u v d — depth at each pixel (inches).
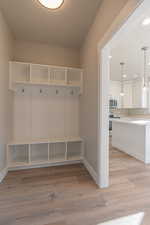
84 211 56.8
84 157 106.3
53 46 114.5
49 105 114.7
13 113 105.2
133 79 228.2
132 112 234.7
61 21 85.9
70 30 94.7
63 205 60.4
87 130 97.9
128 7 46.0
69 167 102.4
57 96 116.5
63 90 117.9
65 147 109.3
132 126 127.7
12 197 65.9
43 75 111.3
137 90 220.8
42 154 115.1
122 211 56.9
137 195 67.9
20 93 107.3
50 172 93.8
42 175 89.2
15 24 88.5
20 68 104.9
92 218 53.2
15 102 106.2
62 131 118.3
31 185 76.9
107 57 72.2
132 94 230.7
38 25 89.6
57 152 118.6
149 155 110.9
